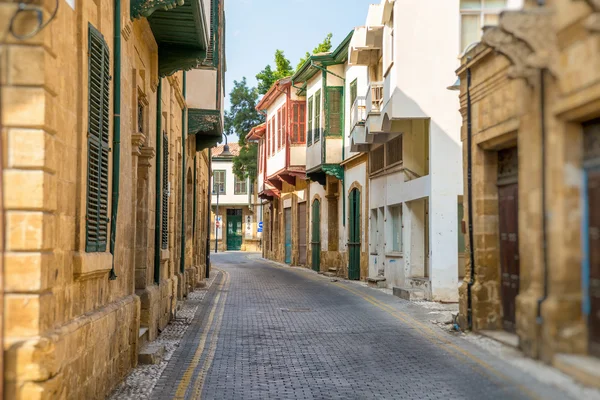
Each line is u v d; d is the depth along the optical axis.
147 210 11.30
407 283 19.34
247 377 8.81
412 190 18.61
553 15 2.64
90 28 6.91
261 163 44.03
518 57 2.95
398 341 11.40
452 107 16.88
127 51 9.31
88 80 6.87
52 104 5.38
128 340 8.96
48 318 5.36
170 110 14.66
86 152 6.73
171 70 12.49
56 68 5.49
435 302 17.06
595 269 2.48
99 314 7.18
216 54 18.66
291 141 32.38
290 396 7.72
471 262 7.77
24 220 5.13
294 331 13.03
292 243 37.91
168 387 8.20
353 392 7.84
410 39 16.81
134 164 10.04
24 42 5.16
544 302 2.71
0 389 4.89
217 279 27.64
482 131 5.62
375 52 22.33
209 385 8.33
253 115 47.09
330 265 30.23
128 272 9.53
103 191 7.61
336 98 28.19
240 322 14.40
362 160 25.20
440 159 16.91
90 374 6.71
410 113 16.80
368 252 24.55
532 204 2.86
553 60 2.65
